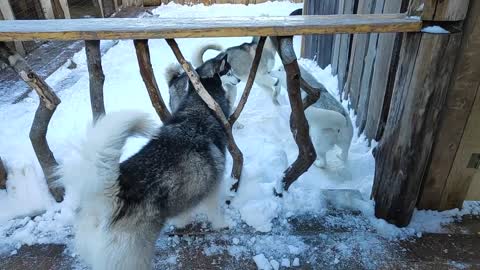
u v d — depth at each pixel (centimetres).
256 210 208
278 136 306
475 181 204
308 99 199
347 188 240
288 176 220
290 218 211
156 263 185
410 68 165
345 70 348
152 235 157
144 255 154
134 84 388
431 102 166
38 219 209
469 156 192
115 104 344
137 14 627
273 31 162
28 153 246
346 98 344
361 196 225
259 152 268
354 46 317
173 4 691
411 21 157
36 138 198
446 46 154
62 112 325
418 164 181
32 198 215
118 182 142
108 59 451
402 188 190
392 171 192
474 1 152
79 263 184
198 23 170
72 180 139
